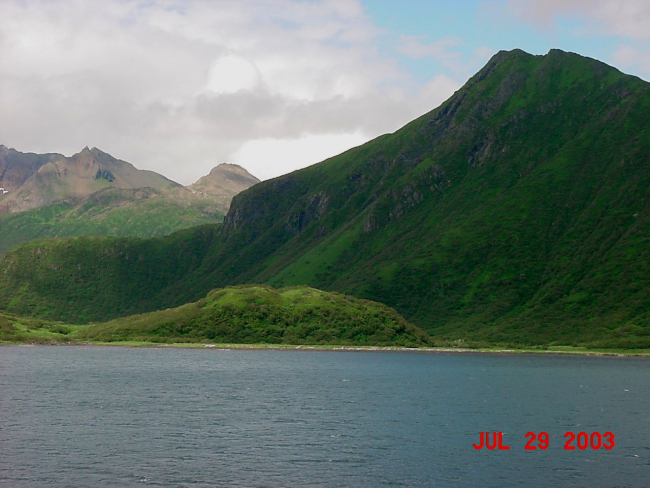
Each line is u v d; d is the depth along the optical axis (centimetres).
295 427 9975
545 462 8056
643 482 7281
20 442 8675
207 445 8706
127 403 11981
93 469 7506
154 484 7031
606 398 13738
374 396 13588
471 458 8200
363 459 8100
